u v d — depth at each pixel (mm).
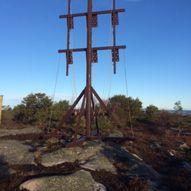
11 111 32062
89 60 17609
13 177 12086
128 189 11391
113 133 22734
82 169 13141
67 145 15336
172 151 19984
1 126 24672
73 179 11547
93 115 18047
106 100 22219
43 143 17062
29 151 15352
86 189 11234
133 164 14742
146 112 37688
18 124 26484
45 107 29438
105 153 15320
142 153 17766
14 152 15328
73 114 18453
